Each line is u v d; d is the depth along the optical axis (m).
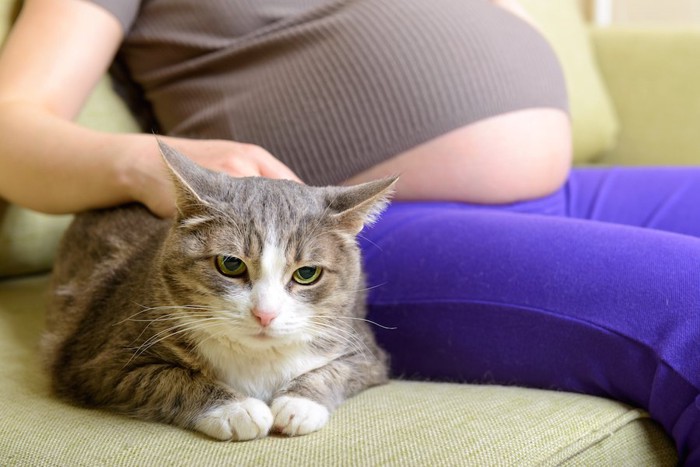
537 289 1.23
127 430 1.06
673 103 2.80
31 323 1.55
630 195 1.76
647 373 1.10
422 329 1.36
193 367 1.16
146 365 1.15
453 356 1.34
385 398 1.19
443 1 1.61
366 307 1.43
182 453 0.98
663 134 2.82
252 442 1.02
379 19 1.53
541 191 1.68
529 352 1.25
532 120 1.61
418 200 1.57
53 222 1.82
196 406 1.08
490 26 1.62
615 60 2.90
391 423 1.05
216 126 1.57
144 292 1.20
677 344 1.06
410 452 0.95
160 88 1.72
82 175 1.42
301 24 1.59
